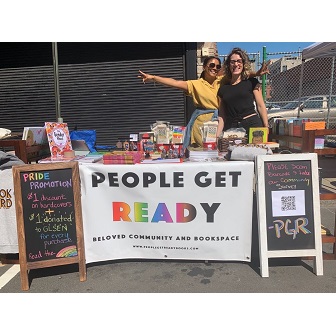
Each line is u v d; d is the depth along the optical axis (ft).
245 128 12.44
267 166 9.26
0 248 10.05
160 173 9.48
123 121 21.94
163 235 9.80
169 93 21.27
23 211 8.84
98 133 22.27
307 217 9.26
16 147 11.19
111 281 9.33
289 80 35.27
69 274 9.77
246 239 9.65
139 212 9.73
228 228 9.62
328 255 10.19
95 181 9.59
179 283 9.11
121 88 21.54
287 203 9.25
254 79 12.55
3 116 22.80
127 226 9.86
